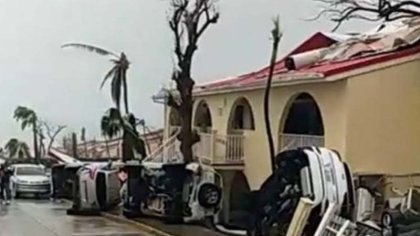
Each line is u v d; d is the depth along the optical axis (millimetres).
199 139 28328
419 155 21609
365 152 21234
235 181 27469
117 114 38500
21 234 21188
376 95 21422
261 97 26422
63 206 35406
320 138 23016
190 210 23719
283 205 17703
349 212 17234
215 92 29234
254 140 26781
